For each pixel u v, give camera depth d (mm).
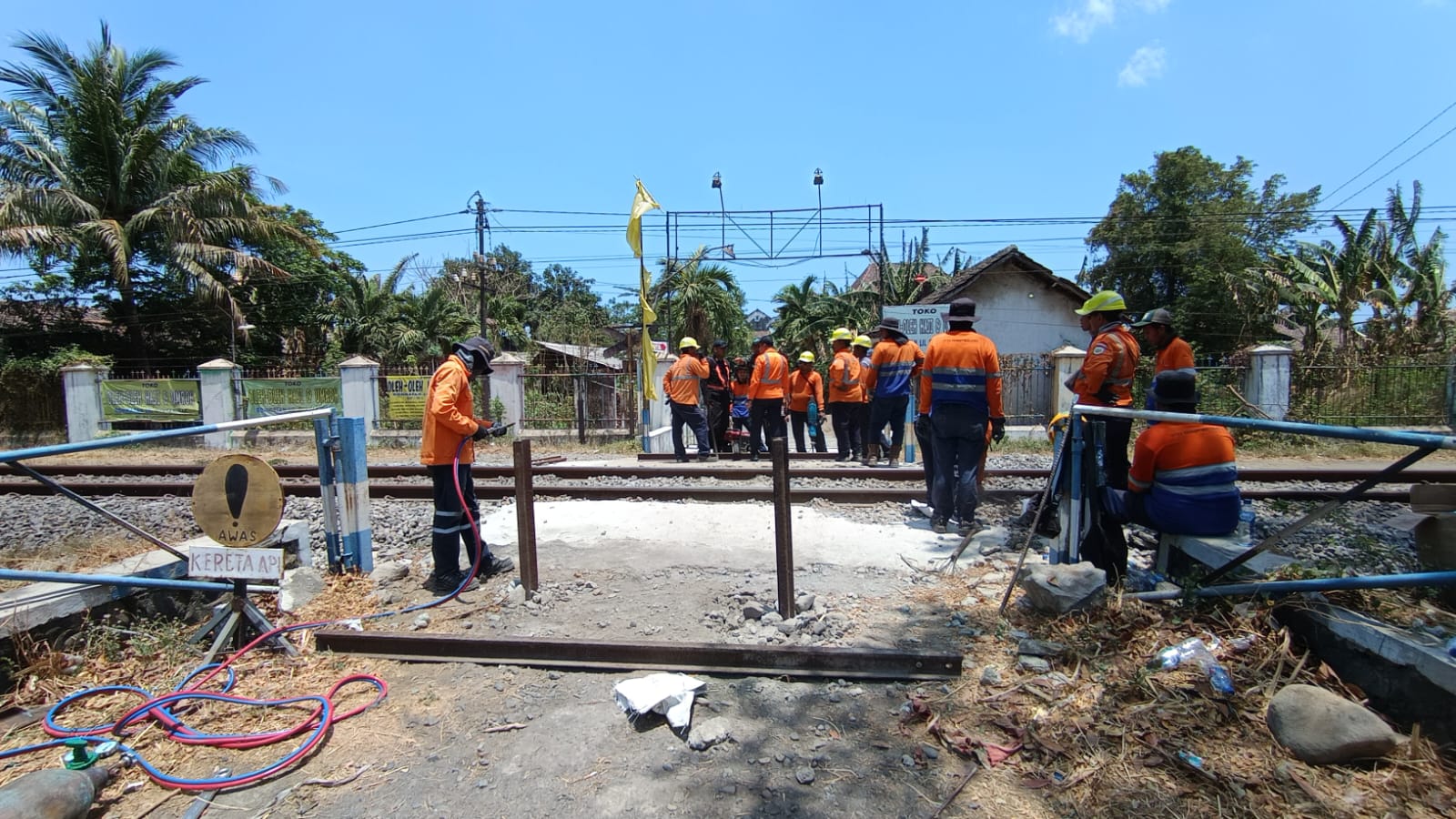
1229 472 3928
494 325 32312
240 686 3541
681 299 28250
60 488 3709
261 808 2666
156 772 2807
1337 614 3215
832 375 10336
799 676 3482
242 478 3914
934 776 2730
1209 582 3852
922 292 29719
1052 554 4422
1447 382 14219
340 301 27594
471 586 4898
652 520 6707
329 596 4629
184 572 4250
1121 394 5059
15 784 2486
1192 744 2812
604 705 3303
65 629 3760
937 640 3830
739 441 12414
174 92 21797
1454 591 3275
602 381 15766
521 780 2785
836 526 6316
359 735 3119
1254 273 23734
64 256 20719
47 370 18078
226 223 21547
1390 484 8109
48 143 20750
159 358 23188
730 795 2650
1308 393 14562
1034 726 2957
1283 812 2469
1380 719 2697
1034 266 23297
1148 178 29047
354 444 4961
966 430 5863
